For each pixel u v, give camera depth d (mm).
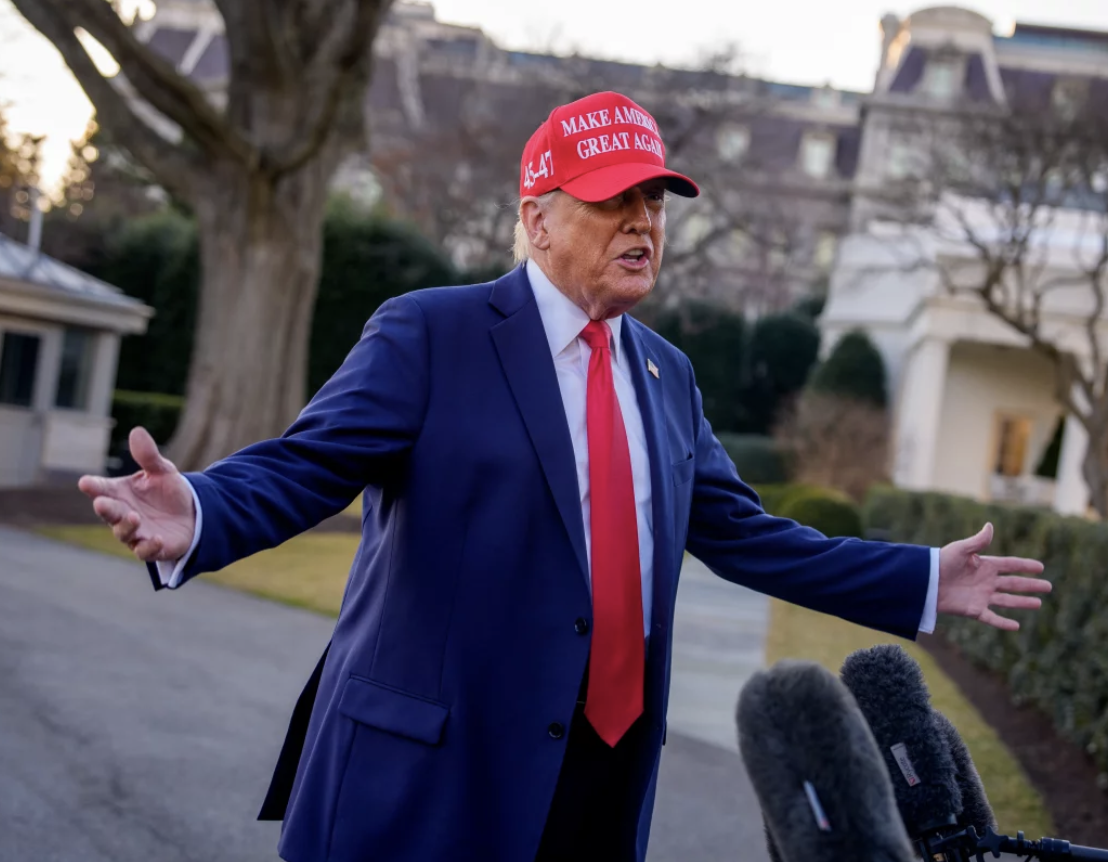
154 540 1625
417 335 2059
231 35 14930
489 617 1967
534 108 29891
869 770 1365
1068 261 24109
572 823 2059
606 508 2062
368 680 2002
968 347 29016
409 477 2018
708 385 35188
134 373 25594
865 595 2205
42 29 14203
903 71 42781
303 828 2008
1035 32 43500
